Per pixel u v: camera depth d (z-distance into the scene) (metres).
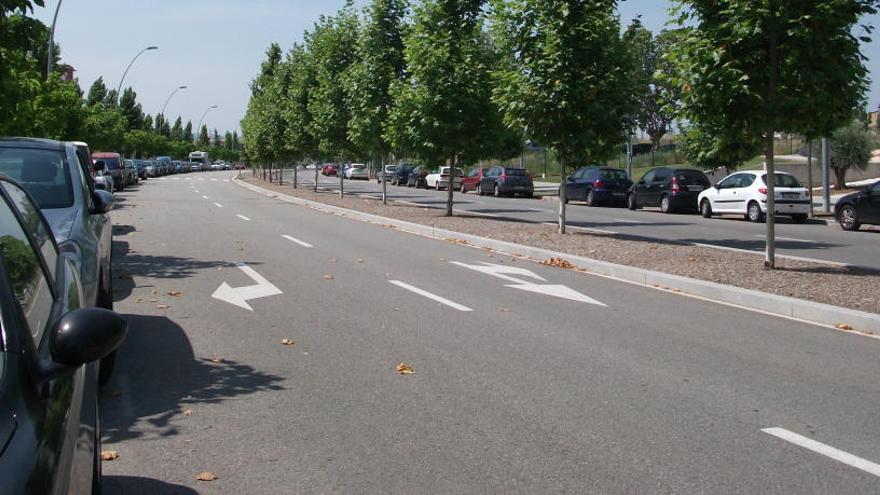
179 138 146.00
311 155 42.22
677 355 7.30
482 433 5.18
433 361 6.99
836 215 22.42
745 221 25.69
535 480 4.43
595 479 4.45
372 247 16.00
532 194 42.31
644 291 10.97
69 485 2.44
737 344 7.78
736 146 11.99
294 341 7.66
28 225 3.70
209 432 5.16
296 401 5.82
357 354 7.20
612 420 5.46
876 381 6.50
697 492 4.28
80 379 3.10
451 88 22.33
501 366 6.85
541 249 14.73
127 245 15.55
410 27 23.78
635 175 52.81
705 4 11.02
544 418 5.49
